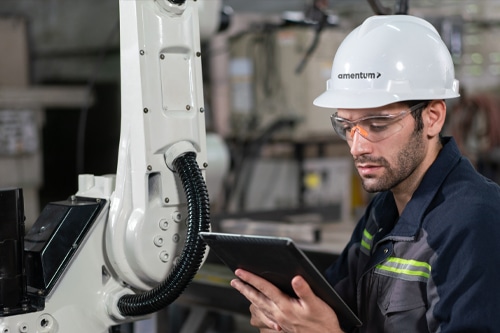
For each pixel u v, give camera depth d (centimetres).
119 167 165
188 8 167
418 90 153
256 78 480
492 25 433
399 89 152
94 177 174
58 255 160
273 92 475
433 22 316
